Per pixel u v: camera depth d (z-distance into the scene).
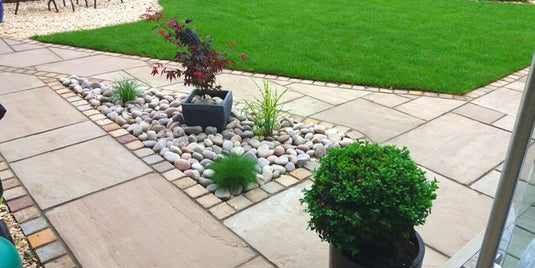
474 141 3.82
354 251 1.84
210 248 2.51
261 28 7.46
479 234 2.43
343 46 6.53
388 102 4.64
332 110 4.44
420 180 1.92
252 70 5.50
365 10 9.01
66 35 7.00
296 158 3.44
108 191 3.03
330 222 1.84
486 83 5.20
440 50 6.43
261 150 3.56
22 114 4.23
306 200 1.99
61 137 3.79
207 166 3.26
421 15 8.64
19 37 7.00
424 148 3.68
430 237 2.64
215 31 7.20
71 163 3.38
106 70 5.56
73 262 2.40
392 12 8.86
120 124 4.05
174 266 2.38
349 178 1.89
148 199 2.95
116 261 2.41
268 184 3.15
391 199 1.79
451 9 9.30
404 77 5.27
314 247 2.54
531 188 1.59
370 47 6.50
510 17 8.68
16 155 3.50
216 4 9.40
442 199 3.00
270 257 2.46
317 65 5.68
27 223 2.70
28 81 5.12
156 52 6.21
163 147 3.59
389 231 1.83
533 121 1.26
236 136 3.78
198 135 3.82
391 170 1.88
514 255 1.70
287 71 5.43
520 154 1.33
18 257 1.28
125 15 8.61
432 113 4.38
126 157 3.47
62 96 4.68
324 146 3.66
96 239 2.57
